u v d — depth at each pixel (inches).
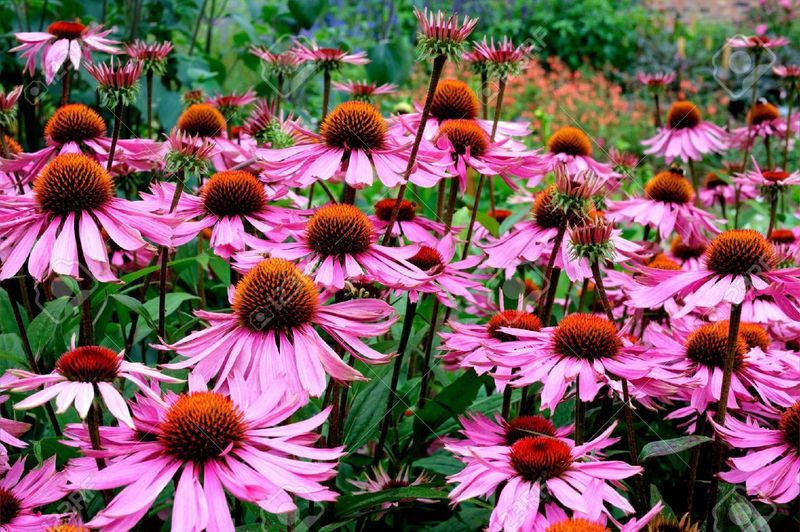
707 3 140.0
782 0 114.7
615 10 129.0
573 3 123.6
